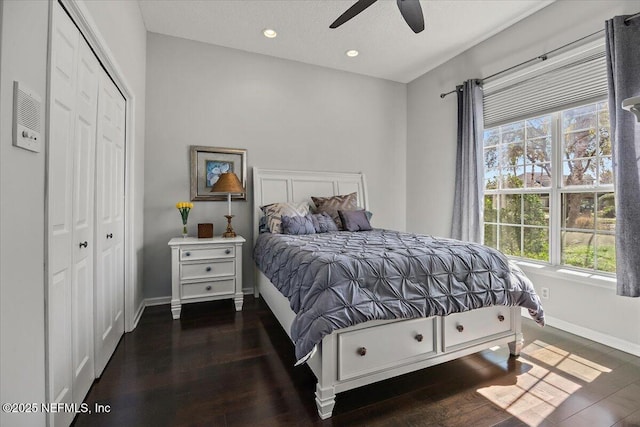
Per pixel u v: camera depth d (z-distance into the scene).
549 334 2.44
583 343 2.27
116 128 2.18
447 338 1.81
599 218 2.40
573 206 2.58
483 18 2.89
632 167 2.03
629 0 2.12
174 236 3.22
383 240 2.46
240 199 3.51
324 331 1.42
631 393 1.67
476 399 1.62
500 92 3.12
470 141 3.30
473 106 3.28
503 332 2.02
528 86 2.85
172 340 2.31
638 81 2.03
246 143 3.54
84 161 1.57
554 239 2.70
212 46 3.38
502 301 1.89
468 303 1.78
